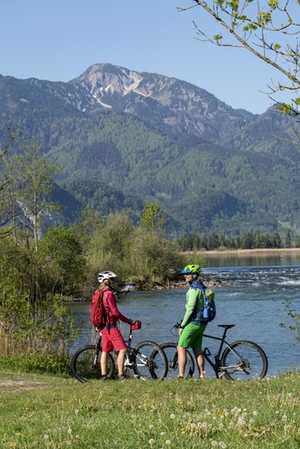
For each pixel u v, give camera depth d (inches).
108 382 459.2
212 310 471.2
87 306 1945.1
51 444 258.5
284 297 2074.3
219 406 328.2
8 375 601.3
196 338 474.0
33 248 1713.8
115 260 2674.7
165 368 482.9
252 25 294.2
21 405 391.5
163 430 269.1
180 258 3006.9
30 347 804.6
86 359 530.0
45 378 583.8
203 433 257.6
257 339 1176.8
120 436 264.4
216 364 483.2
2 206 1342.3
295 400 318.7
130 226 3171.8
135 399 376.5
